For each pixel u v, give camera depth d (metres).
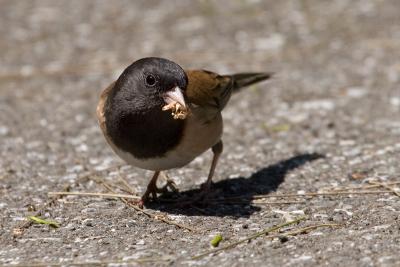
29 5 26.33
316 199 9.98
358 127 13.64
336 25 21.92
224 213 9.56
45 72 19.05
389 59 18.53
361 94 15.94
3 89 17.67
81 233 8.93
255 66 18.66
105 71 18.97
